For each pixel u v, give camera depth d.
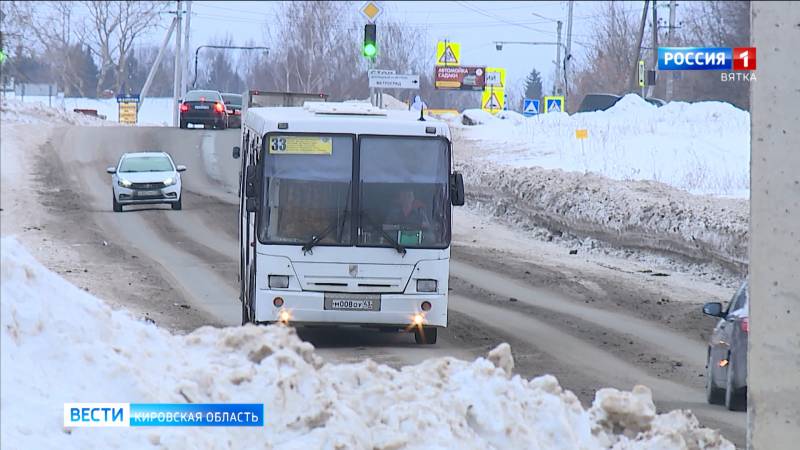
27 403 21.88
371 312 62.28
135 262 97.69
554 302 83.06
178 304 76.19
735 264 95.31
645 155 153.88
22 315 23.25
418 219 62.94
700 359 61.34
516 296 85.75
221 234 120.69
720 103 184.00
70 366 23.27
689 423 32.66
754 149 25.05
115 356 24.20
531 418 30.75
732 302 50.84
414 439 27.58
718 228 99.50
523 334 68.44
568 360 59.53
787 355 24.92
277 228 62.19
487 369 31.47
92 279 85.94
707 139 162.25
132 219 130.00
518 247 118.94
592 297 86.25
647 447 31.17
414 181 63.06
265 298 62.03
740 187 129.00
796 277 24.77
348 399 28.47
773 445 25.08
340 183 62.56
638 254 110.00
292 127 62.56
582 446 30.91
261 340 29.36
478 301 83.25
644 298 85.50
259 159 62.88
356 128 62.94
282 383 26.66
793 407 24.92
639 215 111.44
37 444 21.25
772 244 24.97
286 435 26.05
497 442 29.17
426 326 62.81
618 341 66.62
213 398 25.69
